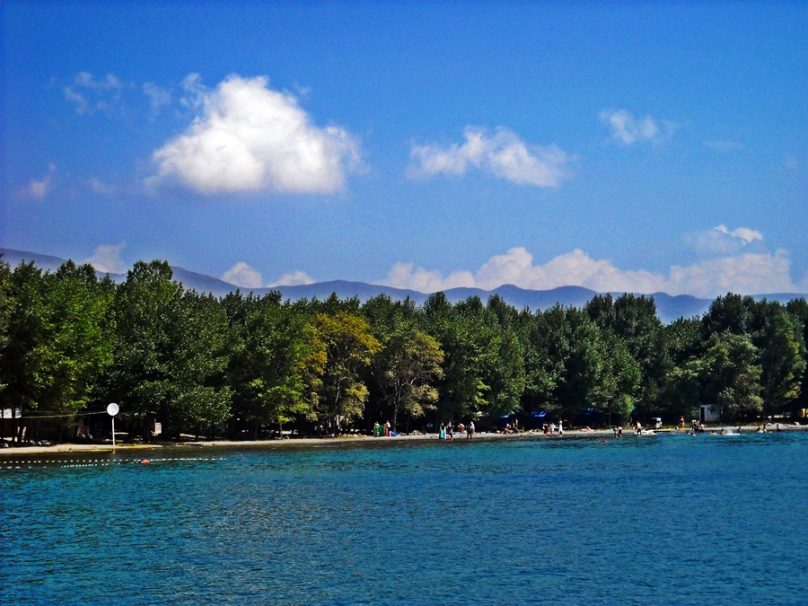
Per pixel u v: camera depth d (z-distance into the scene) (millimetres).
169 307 143250
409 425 197000
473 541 58500
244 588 46000
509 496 81688
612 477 99688
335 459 123875
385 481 94562
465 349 186250
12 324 117812
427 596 44312
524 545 57062
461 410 189625
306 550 55438
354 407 170375
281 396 152000
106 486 87938
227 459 121438
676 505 75625
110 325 138500
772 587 46031
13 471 101750
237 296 197125
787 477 99375
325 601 43500
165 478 95688
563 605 42719
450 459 125812
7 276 120938
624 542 58094
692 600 43625
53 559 52750
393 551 55156
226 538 59562
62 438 138875
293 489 86812
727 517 68688
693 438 185625
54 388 121188
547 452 141750
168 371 137000
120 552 54781
